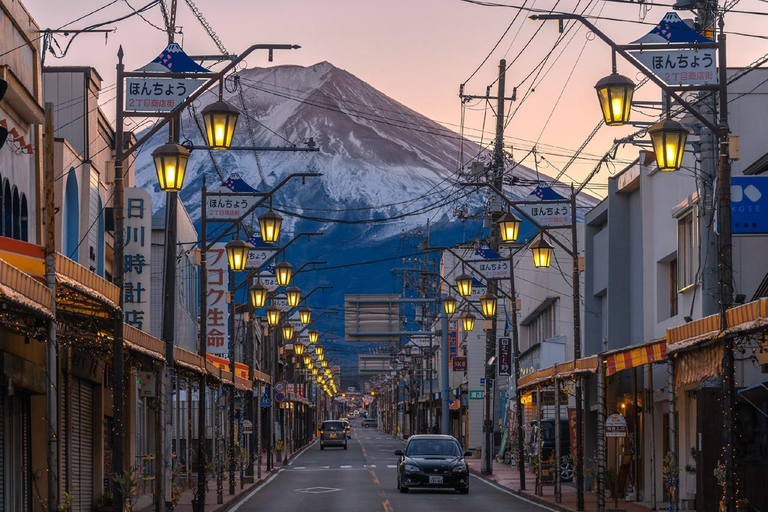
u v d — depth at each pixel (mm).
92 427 33719
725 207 20234
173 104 23125
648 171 41281
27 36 26203
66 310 22203
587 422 47000
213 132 22000
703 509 26328
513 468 69500
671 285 39656
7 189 24453
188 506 38125
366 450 106000
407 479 45500
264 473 61531
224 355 58812
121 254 23000
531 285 68812
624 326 44500
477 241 63656
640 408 39781
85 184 35219
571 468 51219
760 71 33344
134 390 38594
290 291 52969
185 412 58062
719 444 26281
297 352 79312
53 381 16422
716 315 20734
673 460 28391
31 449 26172
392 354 134750
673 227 38156
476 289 77688
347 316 73500
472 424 89688
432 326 103125
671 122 20016
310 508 37688
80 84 37594
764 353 26109
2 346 22500
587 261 50375
